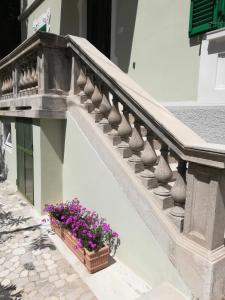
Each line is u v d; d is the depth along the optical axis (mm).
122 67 5426
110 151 3098
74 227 3230
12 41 13047
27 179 4922
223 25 3408
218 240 2139
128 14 5141
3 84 6484
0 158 7207
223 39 3420
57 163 4305
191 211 2213
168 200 2533
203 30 3650
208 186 2068
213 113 3551
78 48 3666
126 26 5215
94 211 3516
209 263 2037
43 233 3777
